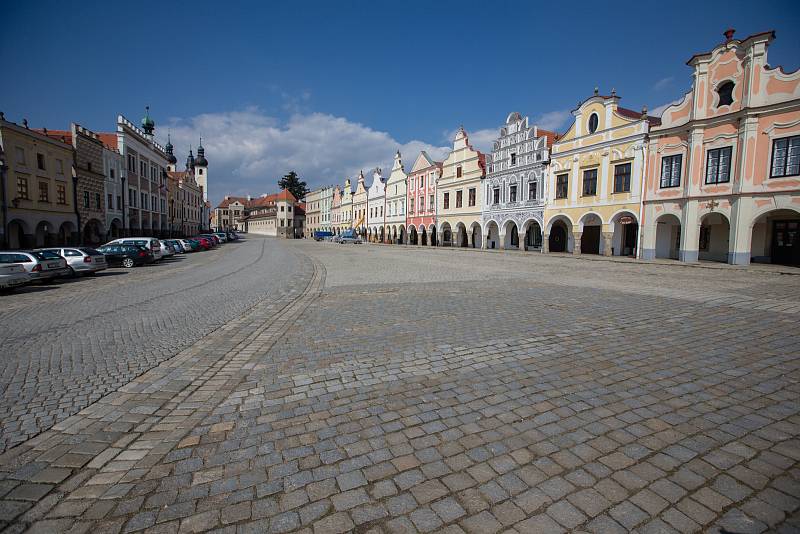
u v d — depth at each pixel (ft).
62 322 27.14
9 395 14.64
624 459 9.96
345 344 20.27
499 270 59.98
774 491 8.70
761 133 67.00
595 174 96.99
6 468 10.03
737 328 22.71
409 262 77.87
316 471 9.71
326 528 7.88
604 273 55.26
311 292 38.73
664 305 29.78
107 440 11.37
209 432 11.72
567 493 8.77
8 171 90.07
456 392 14.15
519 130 120.37
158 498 8.86
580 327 23.09
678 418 12.05
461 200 150.10
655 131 82.99
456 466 9.80
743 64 69.15
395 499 8.67
